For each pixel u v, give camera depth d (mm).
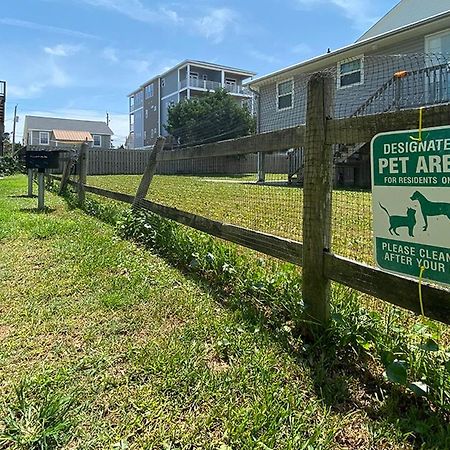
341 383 1607
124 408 1487
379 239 1607
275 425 1376
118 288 2734
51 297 2600
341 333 1819
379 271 1619
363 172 8758
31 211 6535
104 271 3119
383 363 1625
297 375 1672
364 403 1491
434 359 1511
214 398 1536
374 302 2129
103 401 1524
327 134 1877
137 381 1653
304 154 2021
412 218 1474
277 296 2273
